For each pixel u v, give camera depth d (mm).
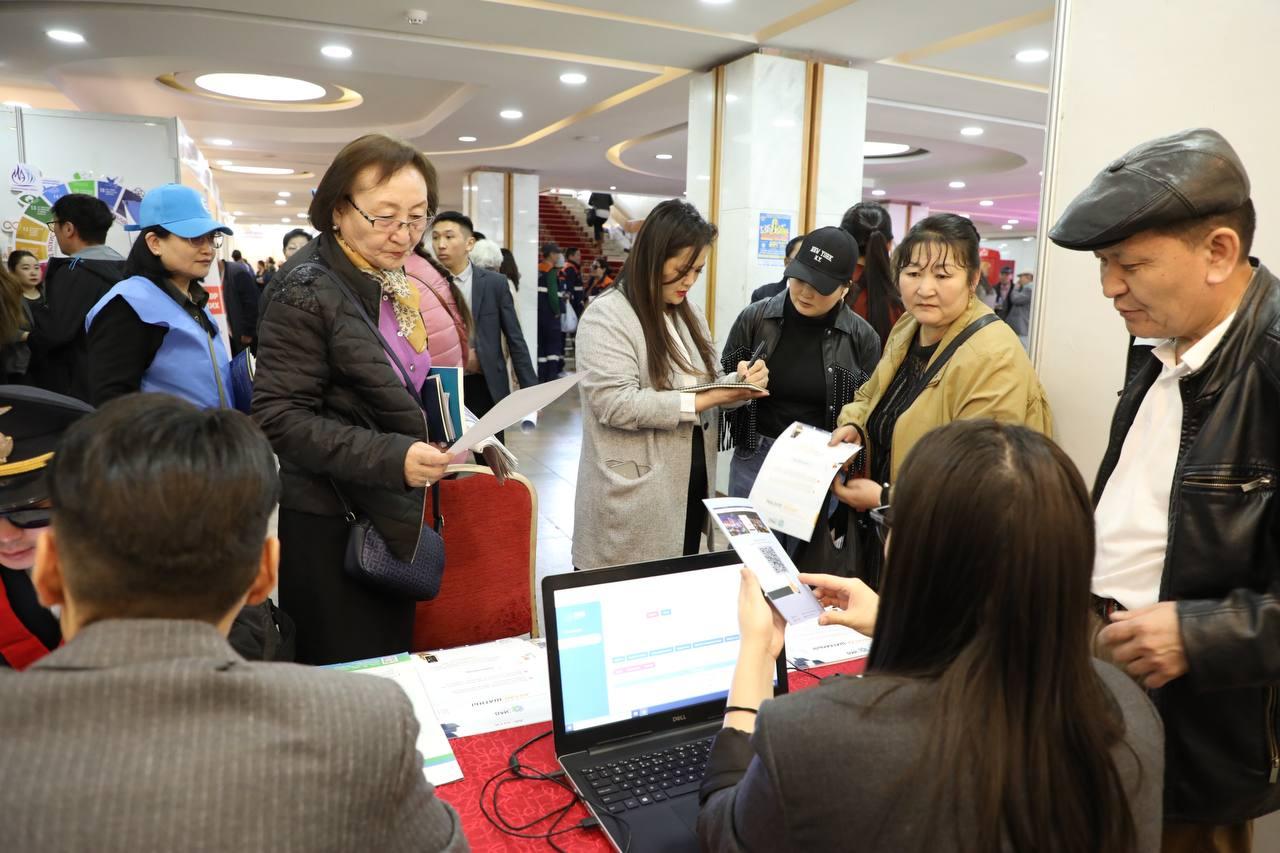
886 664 768
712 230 2133
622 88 6531
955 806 663
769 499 1935
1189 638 1023
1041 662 680
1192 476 1107
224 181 13711
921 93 6445
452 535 1849
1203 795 1161
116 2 4676
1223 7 1499
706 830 851
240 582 679
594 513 2189
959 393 1765
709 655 1299
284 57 5676
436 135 8867
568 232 16703
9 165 5051
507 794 1134
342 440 1551
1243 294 1117
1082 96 1756
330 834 613
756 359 2350
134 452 629
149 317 2207
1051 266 1840
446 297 3223
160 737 579
